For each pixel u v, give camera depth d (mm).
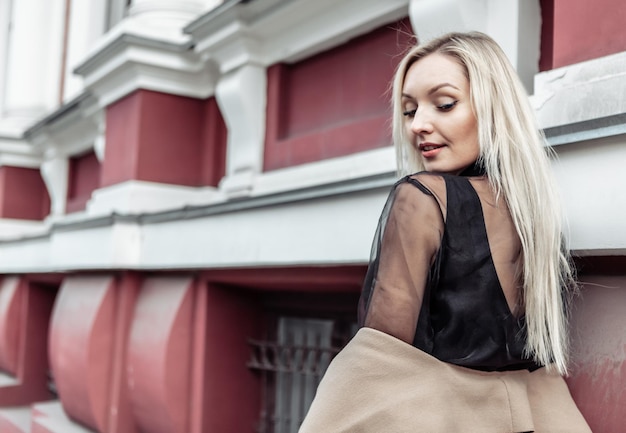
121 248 3926
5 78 9508
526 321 1461
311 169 3277
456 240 1388
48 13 8227
